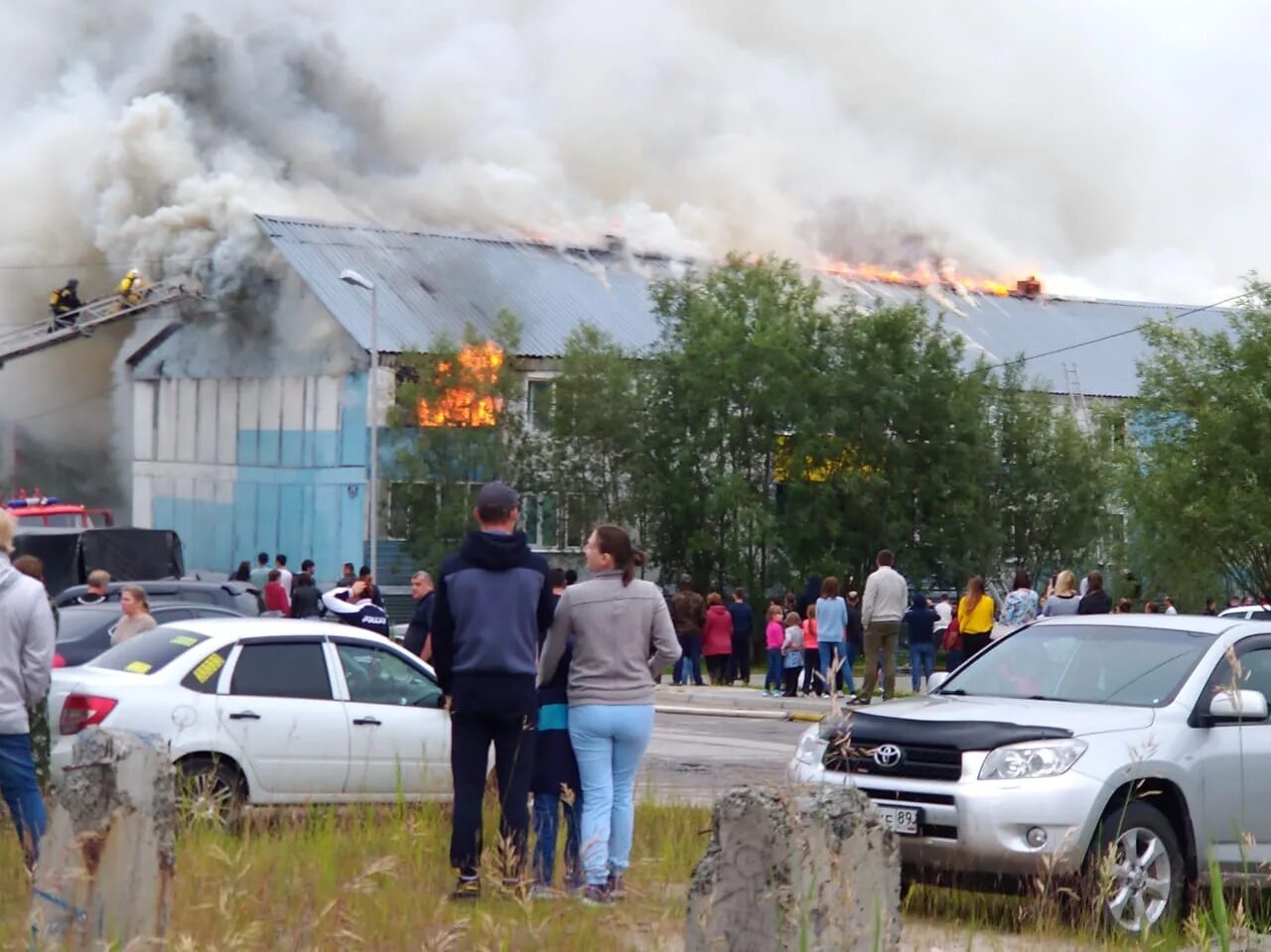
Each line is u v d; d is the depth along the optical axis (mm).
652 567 46500
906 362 46469
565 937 7316
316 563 50469
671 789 13281
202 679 11648
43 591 8492
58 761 11117
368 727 12055
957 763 8859
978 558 46531
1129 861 8688
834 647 27266
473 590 8414
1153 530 38219
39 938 5926
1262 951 8180
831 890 5668
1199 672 9523
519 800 8430
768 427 45938
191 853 7930
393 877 8000
